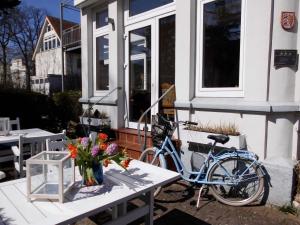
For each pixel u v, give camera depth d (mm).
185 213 3217
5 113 7305
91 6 6531
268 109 3348
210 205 3412
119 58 5809
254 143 3559
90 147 2043
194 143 3959
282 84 3455
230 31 3906
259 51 3475
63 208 1730
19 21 26484
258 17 3457
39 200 1841
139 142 4684
